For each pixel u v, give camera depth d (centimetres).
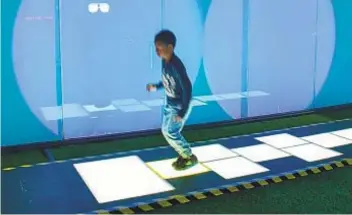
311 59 562
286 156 405
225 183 340
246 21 510
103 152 420
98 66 447
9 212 289
